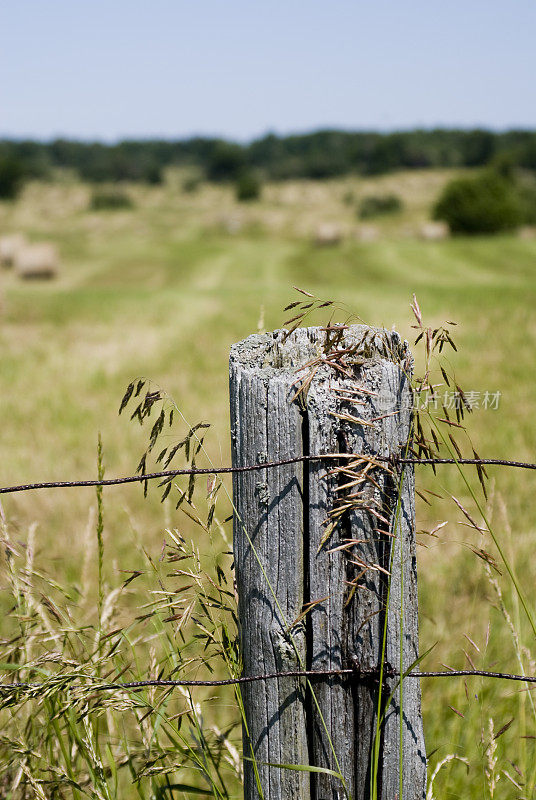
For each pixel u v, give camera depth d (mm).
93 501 5129
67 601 2029
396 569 1475
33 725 1810
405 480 1477
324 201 123062
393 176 147250
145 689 1670
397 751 1519
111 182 156375
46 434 7477
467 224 62719
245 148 176125
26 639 1777
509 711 2500
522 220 64875
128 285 35469
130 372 11156
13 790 1703
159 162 176875
